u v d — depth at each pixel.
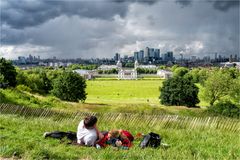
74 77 123.00
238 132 20.78
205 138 16.22
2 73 102.31
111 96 183.38
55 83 123.81
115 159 10.95
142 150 12.45
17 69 128.25
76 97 122.94
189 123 22.50
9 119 18.47
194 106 125.06
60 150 11.50
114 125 21.02
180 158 11.68
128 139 13.67
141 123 23.33
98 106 71.50
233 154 12.62
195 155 12.26
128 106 70.38
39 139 13.56
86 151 11.81
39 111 28.92
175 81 125.00
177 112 57.53
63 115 28.30
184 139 15.98
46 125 17.52
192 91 123.12
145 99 168.00
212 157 12.38
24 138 13.37
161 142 14.92
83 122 13.41
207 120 22.44
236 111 76.19
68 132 14.29
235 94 119.81
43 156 10.34
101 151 11.87
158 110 64.88
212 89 121.75
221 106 76.62
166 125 22.77
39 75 139.00
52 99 68.81
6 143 11.42
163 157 11.59
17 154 10.34
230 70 185.75
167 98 125.31
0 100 57.28
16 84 109.06
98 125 20.97
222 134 17.94
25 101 61.66
